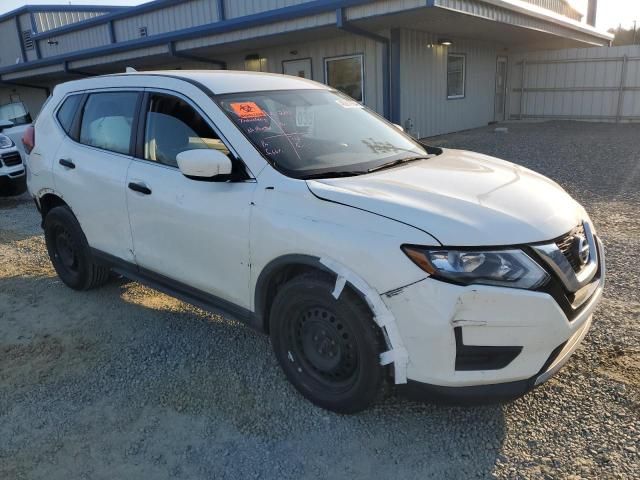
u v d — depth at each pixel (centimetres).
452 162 344
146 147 371
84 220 425
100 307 443
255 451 267
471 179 301
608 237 541
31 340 391
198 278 340
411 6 1007
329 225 263
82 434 285
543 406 287
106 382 332
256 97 353
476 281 235
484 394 246
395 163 335
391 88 1303
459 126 1623
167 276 365
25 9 2423
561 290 247
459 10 1059
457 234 240
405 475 247
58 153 443
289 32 1224
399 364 250
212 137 328
